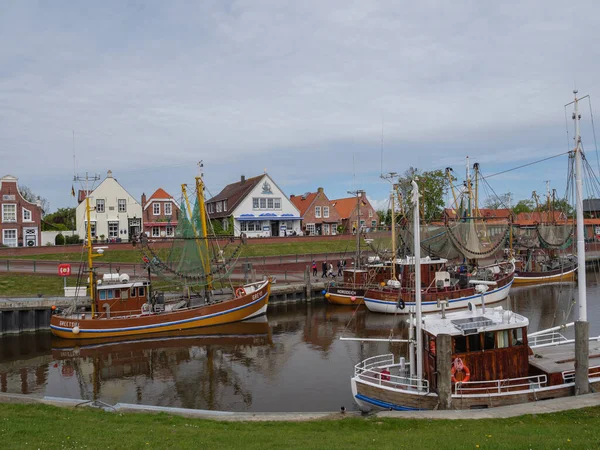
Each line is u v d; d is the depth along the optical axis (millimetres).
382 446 11625
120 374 25938
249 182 83000
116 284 34938
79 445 11883
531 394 16641
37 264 50688
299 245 69125
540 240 58656
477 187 53219
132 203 74125
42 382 24766
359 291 44344
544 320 36875
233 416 15703
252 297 38125
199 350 30750
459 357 17234
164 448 11688
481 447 11305
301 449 11445
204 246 39438
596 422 13555
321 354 29172
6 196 62188
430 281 41438
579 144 18203
